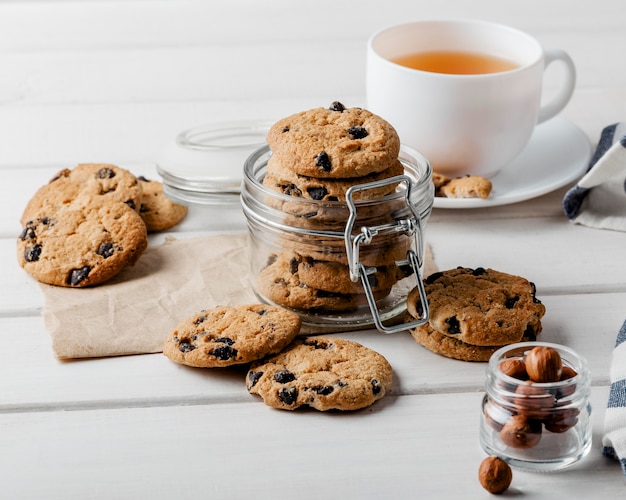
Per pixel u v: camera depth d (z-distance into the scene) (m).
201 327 1.00
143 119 1.28
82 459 0.94
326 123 1.02
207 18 1.49
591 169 1.11
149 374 1.00
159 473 0.94
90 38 1.44
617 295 1.06
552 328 1.03
